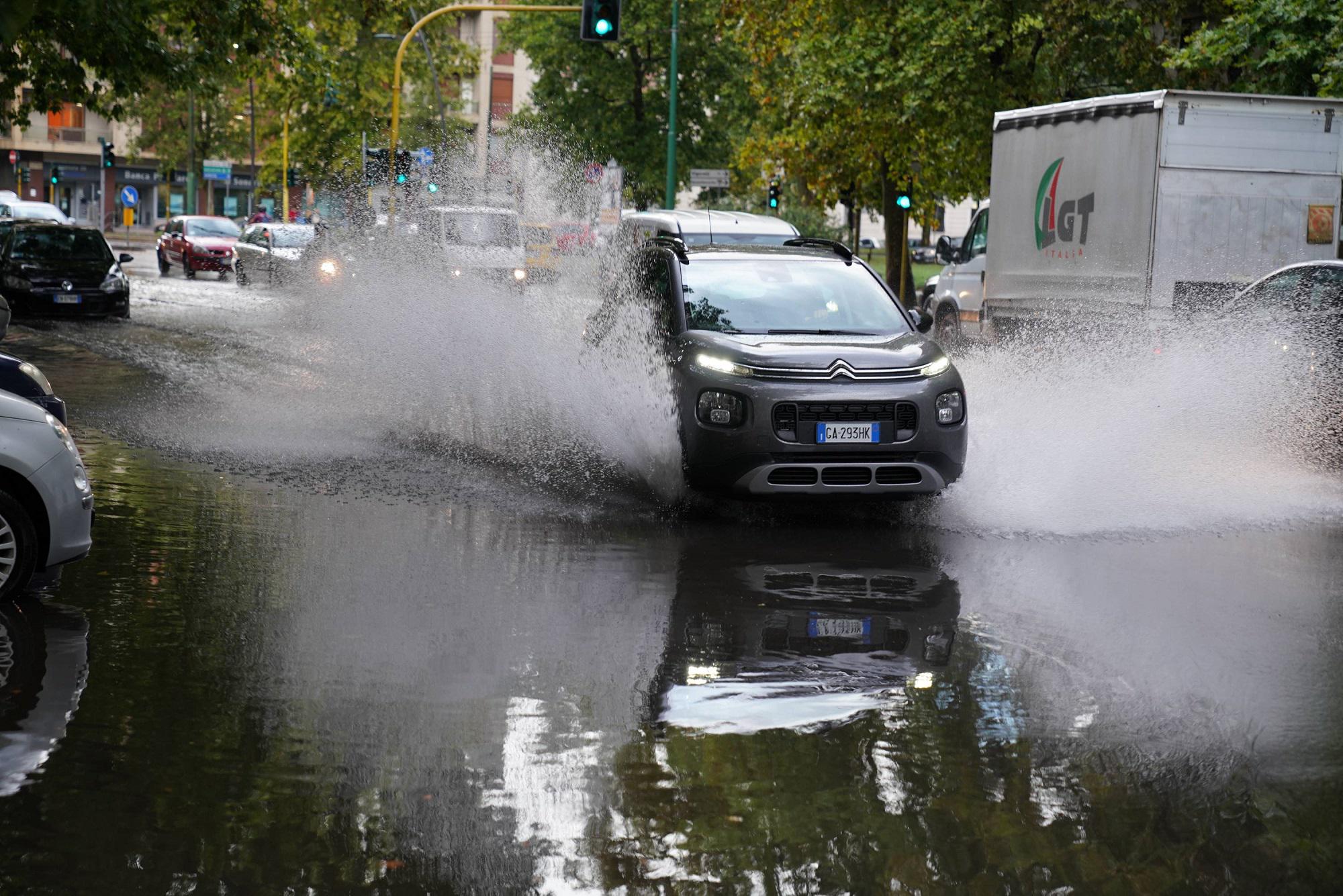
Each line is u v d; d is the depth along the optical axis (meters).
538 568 9.11
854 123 34.41
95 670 6.67
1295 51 24.97
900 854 4.79
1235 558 9.79
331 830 4.92
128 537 9.73
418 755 5.65
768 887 4.54
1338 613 8.23
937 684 6.71
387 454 13.77
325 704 6.26
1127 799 5.31
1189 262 19.75
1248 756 5.80
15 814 5.00
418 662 6.93
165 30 29.36
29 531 7.78
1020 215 22.98
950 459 11.02
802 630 7.67
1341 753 5.86
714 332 11.80
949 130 32.28
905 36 31.33
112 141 98.19
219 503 11.09
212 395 18.20
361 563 9.11
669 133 47.91
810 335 11.88
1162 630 7.79
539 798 5.23
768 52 37.19
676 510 11.28
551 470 12.72
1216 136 19.66
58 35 25.81
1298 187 19.92
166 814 5.03
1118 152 20.36
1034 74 31.33
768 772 5.53
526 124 45.41
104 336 27.33
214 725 5.95
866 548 9.93
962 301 26.77
